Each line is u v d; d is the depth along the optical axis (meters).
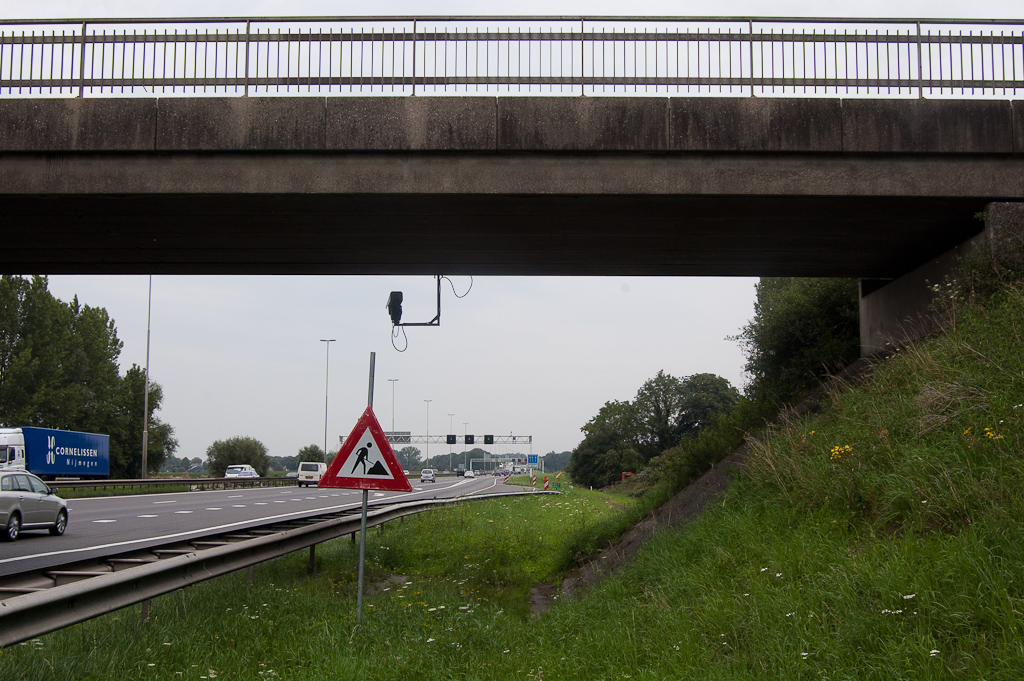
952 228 13.67
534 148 11.84
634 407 91.12
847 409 10.05
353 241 14.76
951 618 4.71
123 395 78.44
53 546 15.24
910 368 9.87
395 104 11.91
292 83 12.39
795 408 15.44
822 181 11.97
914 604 4.98
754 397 17.64
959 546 5.36
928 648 4.47
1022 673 4.04
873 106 11.97
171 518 22.02
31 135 11.81
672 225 13.61
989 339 9.24
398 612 8.31
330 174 11.92
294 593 9.52
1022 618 4.42
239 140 11.85
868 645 4.77
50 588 6.01
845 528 6.91
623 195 12.02
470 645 7.11
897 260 15.95
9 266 17.09
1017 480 5.99
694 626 6.10
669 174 11.95
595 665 6.12
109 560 7.88
